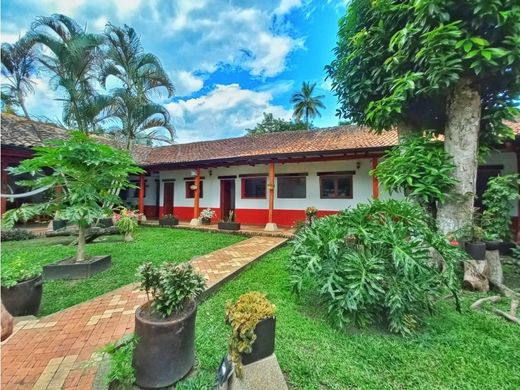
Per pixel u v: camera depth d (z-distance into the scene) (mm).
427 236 3062
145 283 2184
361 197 9484
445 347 2551
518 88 4074
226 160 10062
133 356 2074
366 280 2785
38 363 2225
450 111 4285
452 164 4113
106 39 9672
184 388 2010
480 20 3441
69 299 3674
